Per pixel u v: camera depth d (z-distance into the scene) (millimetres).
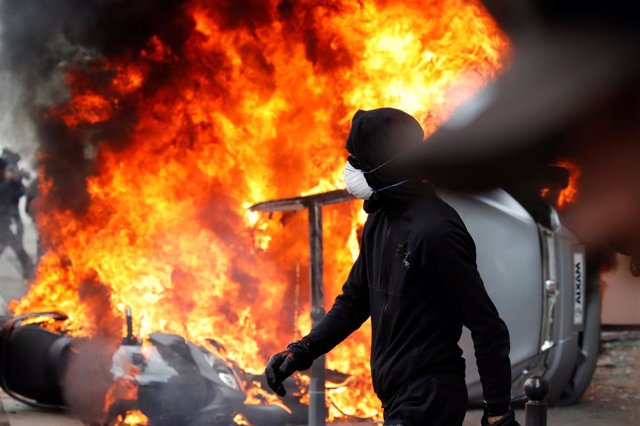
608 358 9836
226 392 6121
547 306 7258
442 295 3080
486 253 7172
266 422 6402
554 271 7301
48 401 6879
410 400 3066
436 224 3041
